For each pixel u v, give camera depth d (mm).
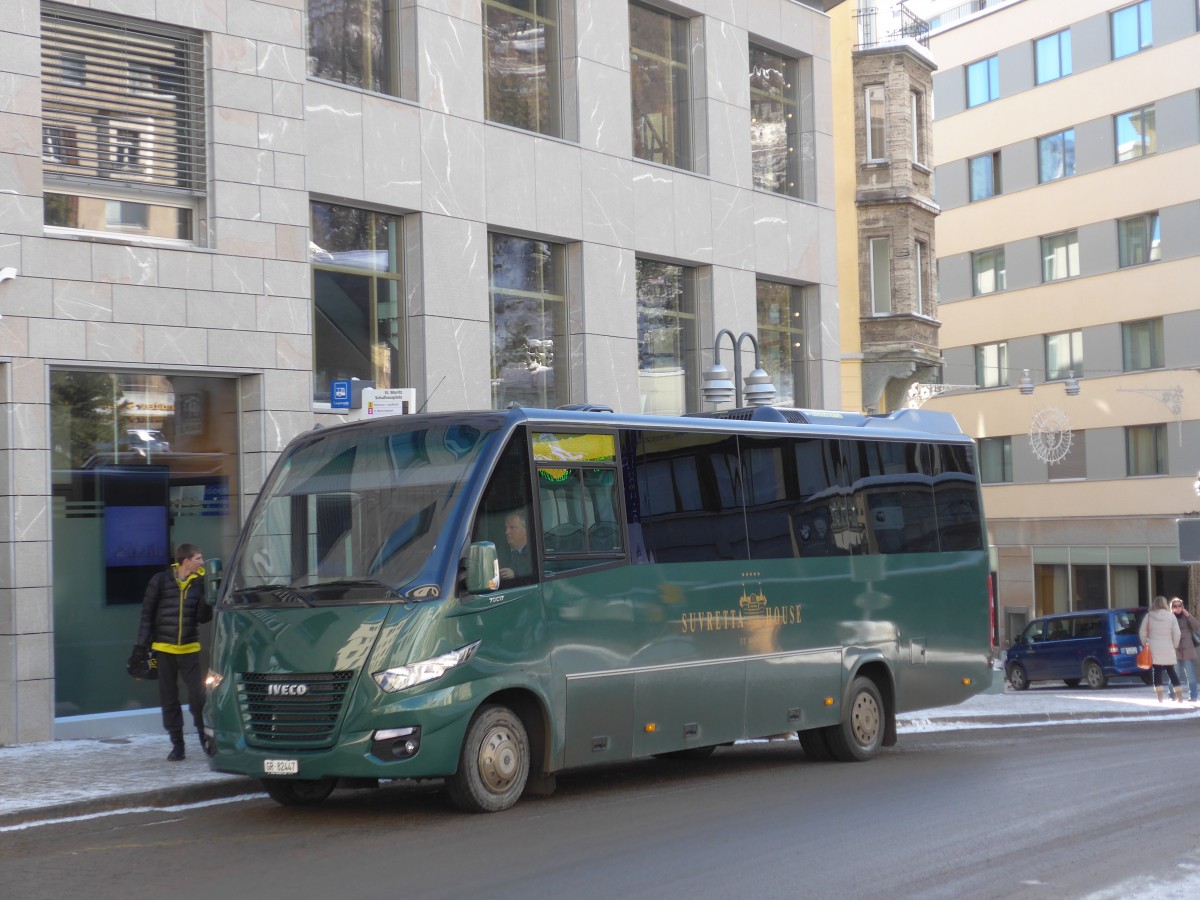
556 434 12656
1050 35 54219
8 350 16062
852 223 37156
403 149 20531
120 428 17312
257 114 18297
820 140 28516
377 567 11602
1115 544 51094
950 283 58156
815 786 13391
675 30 25922
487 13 22344
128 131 17469
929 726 21359
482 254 21562
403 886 8852
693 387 25812
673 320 25547
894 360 37469
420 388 20750
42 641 16219
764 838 10352
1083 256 52875
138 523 17453
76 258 16641
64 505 16828
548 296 23219
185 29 17812
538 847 10086
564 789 13398
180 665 14727
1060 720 23328
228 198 17969
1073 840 10164
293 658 11422
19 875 9586
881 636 16234
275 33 18531
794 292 28234
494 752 11734
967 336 57312
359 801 12711
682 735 13508
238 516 18312
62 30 16922
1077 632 39250
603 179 23672
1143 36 50781
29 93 16328
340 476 12242
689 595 13688
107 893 8930
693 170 25969
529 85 23031
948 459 17781
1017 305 55312
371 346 20438
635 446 13430
